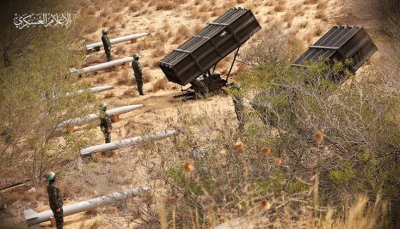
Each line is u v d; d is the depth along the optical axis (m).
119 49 49.50
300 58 27.47
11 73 31.64
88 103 31.14
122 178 24.72
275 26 46.84
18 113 27.83
